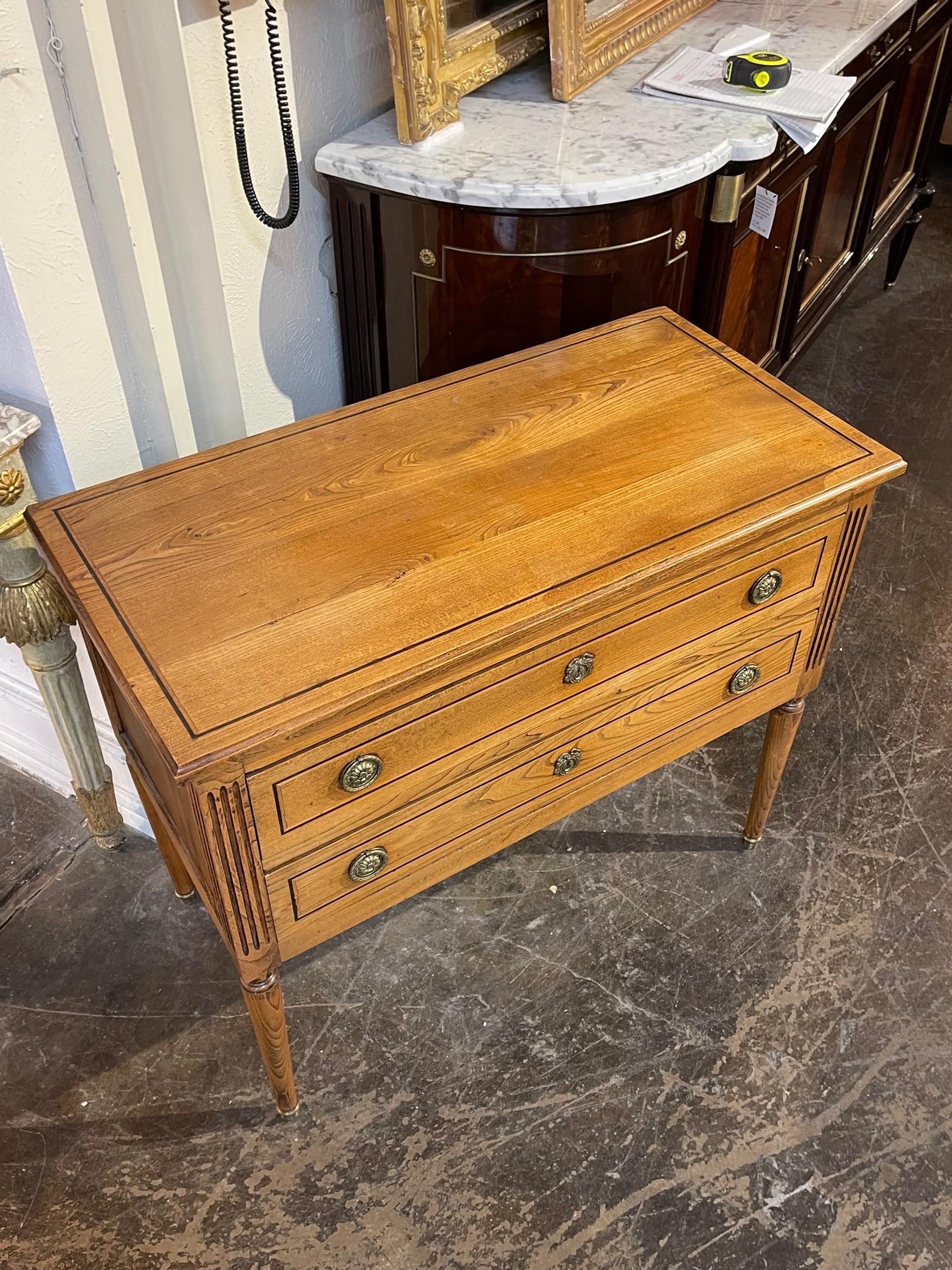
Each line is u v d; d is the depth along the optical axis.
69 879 1.85
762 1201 1.46
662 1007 1.67
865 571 2.46
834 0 2.48
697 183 1.83
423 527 1.29
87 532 1.30
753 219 2.07
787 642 1.56
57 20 1.24
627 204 1.74
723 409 1.50
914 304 3.39
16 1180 1.47
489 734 1.27
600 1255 1.41
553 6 1.85
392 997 1.68
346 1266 1.39
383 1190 1.47
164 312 1.55
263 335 1.84
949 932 1.78
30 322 1.37
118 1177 1.47
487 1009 1.67
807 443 1.44
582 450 1.42
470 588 1.21
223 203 1.63
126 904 1.81
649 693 1.43
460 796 1.31
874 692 2.19
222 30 1.50
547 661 1.25
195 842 1.26
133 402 1.58
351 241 1.86
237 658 1.12
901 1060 1.62
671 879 1.85
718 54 2.17
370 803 1.22
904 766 2.05
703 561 1.29
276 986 1.33
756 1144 1.52
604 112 1.94
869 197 2.84
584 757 1.43
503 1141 1.52
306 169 1.80
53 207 1.33
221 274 1.67
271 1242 1.41
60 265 1.38
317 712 1.07
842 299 2.94
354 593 1.20
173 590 1.21
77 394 1.48
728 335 2.27
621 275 1.83
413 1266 1.40
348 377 2.10
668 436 1.45
